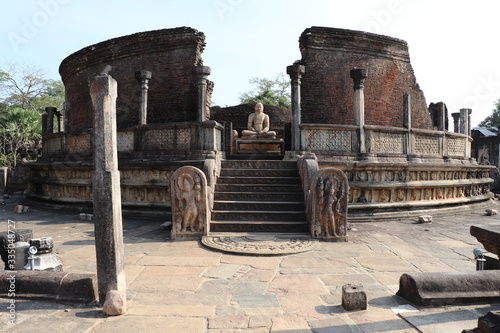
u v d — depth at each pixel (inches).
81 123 629.6
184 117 531.8
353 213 366.9
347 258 210.5
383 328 119.7
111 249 132.8
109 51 570.3
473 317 125.9
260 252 215.8
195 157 374.9
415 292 138.2
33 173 538.6
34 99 1248.2
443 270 188.5
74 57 614.5
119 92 568.4
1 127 1056.2
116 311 129.8
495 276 142.9
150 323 124.0
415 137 425.4
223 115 745.6
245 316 130.0
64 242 255.9
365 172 382.9
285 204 293.9
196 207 260.1
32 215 410.9
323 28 521.7
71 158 458.9
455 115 613.3
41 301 141.5
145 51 549.0
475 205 467.5
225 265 195.2
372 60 546.6
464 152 496.1
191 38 528.7
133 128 408.8
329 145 386.0
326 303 142.6
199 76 384.8
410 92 575.5
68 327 120.3
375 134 397.7
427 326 119.7
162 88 542.6
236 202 296.4
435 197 427.2
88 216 366.9
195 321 125.7
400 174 398.6
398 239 266.4
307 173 285.6
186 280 170.7
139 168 387.5
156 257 211.3
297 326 121.6
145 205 382.6
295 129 381.4
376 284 165.3
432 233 293.0
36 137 1099.9
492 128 1331.2
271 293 153.7
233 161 362.0
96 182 132.3
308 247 229.3
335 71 532.7
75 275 147.6
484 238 150.7
